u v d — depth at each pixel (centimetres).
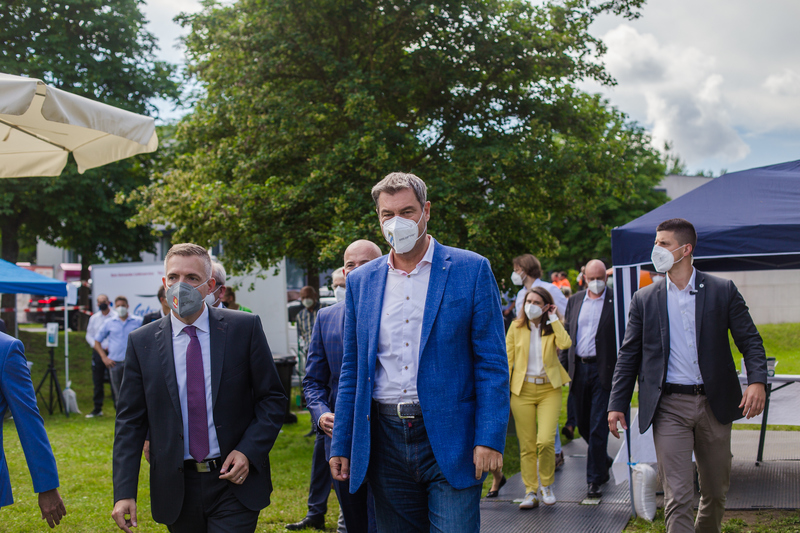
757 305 1530
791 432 786
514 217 1137
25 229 2003
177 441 269
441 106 1202
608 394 582
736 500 516
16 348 255
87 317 2245
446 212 1036
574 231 2519
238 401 280
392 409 253
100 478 664
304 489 620
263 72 1115
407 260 263
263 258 1140
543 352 553
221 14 1184
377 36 1178
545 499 549
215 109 1173
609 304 600
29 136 409
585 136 1221
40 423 256
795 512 483
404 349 254
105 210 1808
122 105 1778
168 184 1195
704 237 469
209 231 1099
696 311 366
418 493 260
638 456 513
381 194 262
